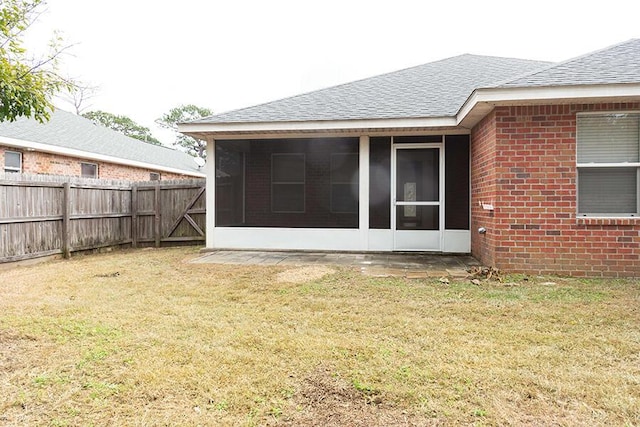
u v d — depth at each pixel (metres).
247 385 2.47
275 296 4.62
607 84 5.10
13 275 5.91
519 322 3.62
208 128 7.93
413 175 8.04
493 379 2.52
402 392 2.36
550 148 5.64
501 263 5.81
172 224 9.77
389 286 5.06
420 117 7.20
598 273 5.54
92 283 5.34
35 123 11.84
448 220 7.86
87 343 3.13
